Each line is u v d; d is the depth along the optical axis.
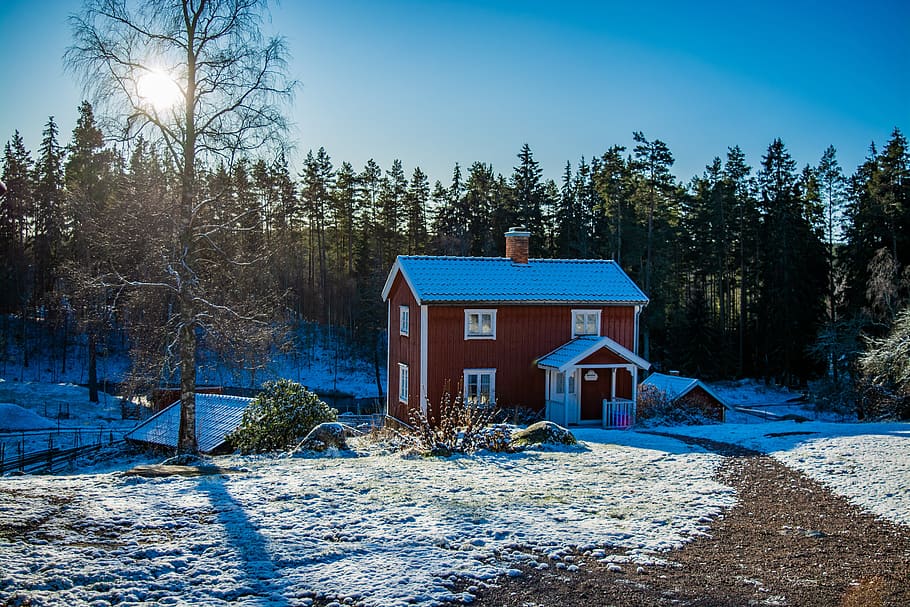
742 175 60.94
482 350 27.22
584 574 8.10
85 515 9.60
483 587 7.59
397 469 14.13
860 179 51.31
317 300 65.75
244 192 21.25
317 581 7.55
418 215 67.69
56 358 53.72
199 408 25.34
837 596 7.55
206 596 7.02
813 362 48.78
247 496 11.20
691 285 68.00
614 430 23.72
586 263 30.86
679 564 8.53
